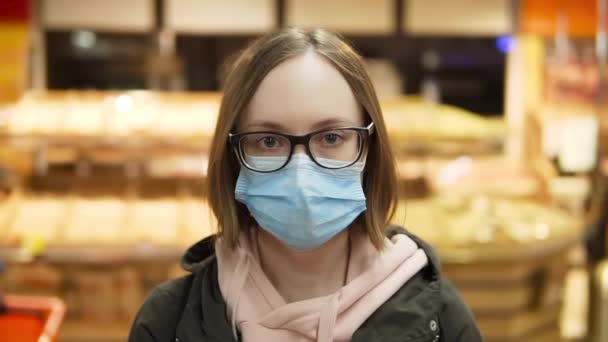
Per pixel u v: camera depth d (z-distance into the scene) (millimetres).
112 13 4871
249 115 1264
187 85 5074
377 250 1339
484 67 5215
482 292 3686
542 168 4977
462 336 1339
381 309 1297
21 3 4664
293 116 1227
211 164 1329
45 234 3582
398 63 5195
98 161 4355
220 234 1390
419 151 4074
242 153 1284
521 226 3844
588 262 4695
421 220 3867
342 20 5031
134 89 5039
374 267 1314
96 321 3637
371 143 1344
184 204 3998
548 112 5070
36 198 4031
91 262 3537
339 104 1243
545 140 5031
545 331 3986
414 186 4324
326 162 1258
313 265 1352
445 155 4832
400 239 1386
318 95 1228
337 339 1268
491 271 3662
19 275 3545
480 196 4422
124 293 3621
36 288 3574
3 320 2338
